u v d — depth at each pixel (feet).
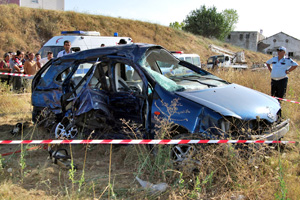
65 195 10.48
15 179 11.65
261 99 13.91
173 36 105.91
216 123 11.19
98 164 13.28
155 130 12.21
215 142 10.65
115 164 13.25
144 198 10.22
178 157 11.89
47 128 17.34
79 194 10.27
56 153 13.62
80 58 16.31
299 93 25.58
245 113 12.00
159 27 104.53
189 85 14.47
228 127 11.44
